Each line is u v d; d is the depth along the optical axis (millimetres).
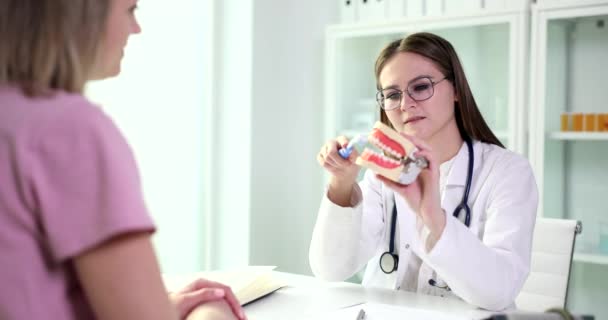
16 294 556
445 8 2551
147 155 2553
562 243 1622
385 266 1506
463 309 1221
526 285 1652
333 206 1437
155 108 2574
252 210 2832
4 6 592
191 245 2812
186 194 2766
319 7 3061
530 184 1441
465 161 1521
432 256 1209
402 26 2646
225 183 2883
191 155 2775
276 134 2938
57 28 594
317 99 3102
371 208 1598
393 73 1457
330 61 2875
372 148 1193
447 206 1489
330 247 1444
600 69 2340
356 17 2809
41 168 551
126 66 2428
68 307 590
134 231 562
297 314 1147
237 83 2830
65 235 548
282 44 2936
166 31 2607
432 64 1445
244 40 2799
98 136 563
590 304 2320
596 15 2217
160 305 581
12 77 600
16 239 553
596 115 2303
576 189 2408
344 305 1217
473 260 1202
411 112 1439
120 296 560
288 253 3062
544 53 2291
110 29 669
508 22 2398
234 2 2818
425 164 1173
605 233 2320
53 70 605
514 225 1354
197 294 966
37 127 554
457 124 1573
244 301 1208
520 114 2359
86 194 552
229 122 2861
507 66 2430
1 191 548
